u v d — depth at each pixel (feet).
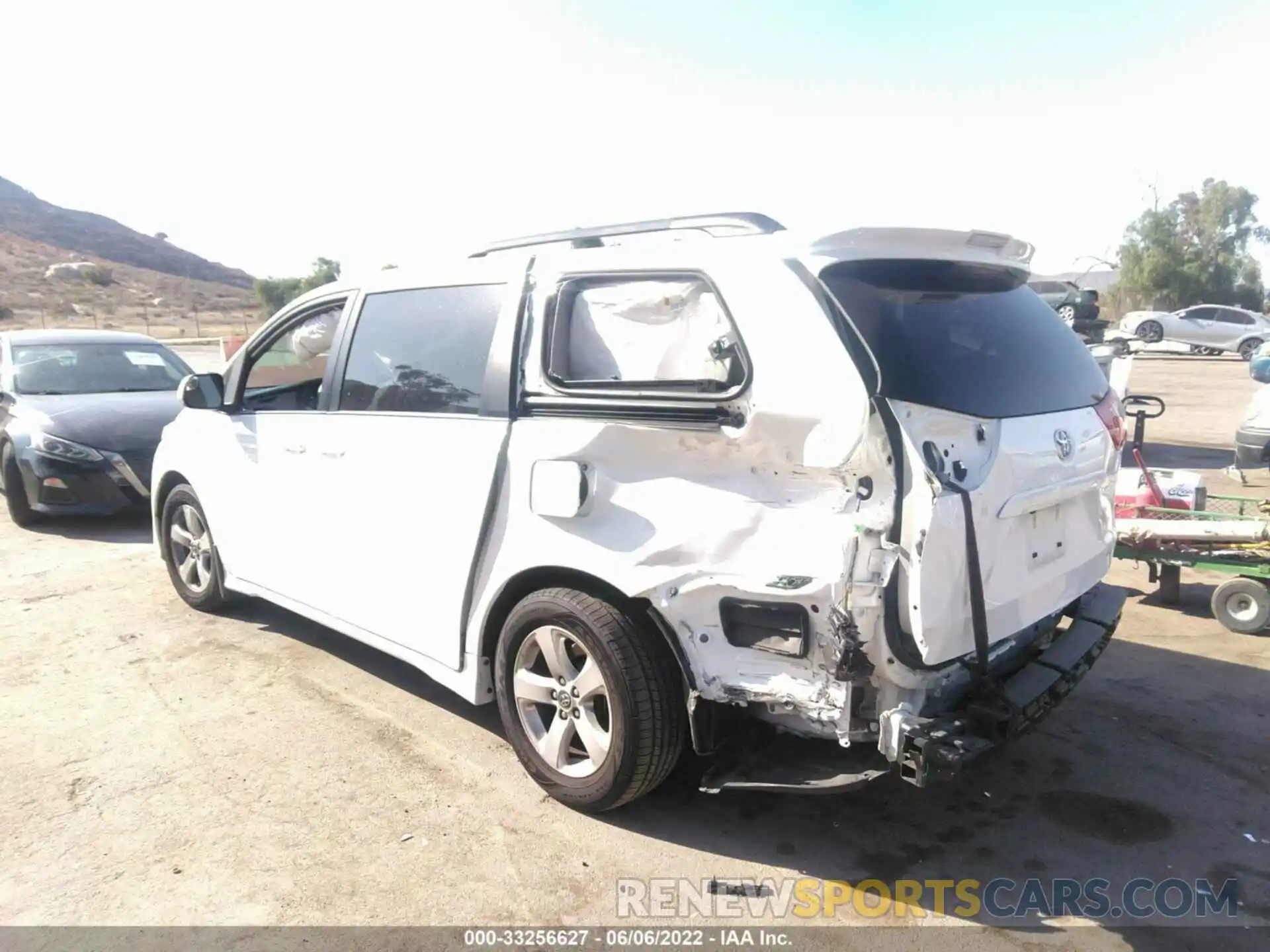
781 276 8.98
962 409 8.89
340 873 9.98
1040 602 10.21
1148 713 13.67
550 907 9.43
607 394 10.05
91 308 242.58
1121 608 12.13
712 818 11.01
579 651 10.70
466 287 12.16
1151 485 18.83
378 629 13.15
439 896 9.60
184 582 18.28
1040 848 10.44
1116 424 11.70
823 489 8.69
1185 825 10.86
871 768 9.18
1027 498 9.42
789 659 8.95
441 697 14.37
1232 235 145.38
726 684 9.31
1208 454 35.58
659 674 10.00
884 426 8.34
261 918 9.28
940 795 11.56
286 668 15.47
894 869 10.08
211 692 14.55
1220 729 13.15
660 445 9.61
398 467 12.39
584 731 10.61
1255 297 146.20
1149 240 144.46
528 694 11.11
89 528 25.89
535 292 11.14
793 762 9.50
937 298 9.84
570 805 10.99
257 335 15.79
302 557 14.46
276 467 14.74
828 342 8.60
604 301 10.42
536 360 10.87
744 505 9.07
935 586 8.41
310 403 16.37
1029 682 9.78
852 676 8.45
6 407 26.48
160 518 18.65
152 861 10.21
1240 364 81.30
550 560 10.43
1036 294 11.84
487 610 11.34
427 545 12.03
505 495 10.95
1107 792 11.57
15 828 10.86
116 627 17.52
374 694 14.48
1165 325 91.15
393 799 11.43
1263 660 15.56
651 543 9.58
